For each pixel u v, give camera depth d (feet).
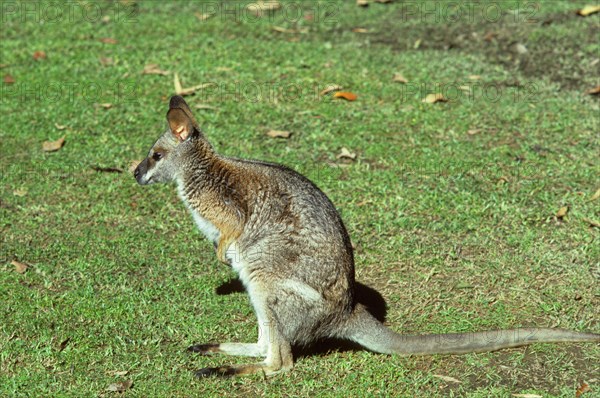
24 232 32.99
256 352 26.05
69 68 46.14
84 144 39.37
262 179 26.32
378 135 39.81
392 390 24.50
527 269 30.48
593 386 24.38
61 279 30.17
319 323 24.99
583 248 31.45
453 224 33.04
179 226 33.53
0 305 28.48
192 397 24.30
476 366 25.48
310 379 25.04
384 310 28.50
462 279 30.07
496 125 40.50
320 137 39.65
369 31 50.49
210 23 51.57
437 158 37.70
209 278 30.32
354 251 31.78
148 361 25.79
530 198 34.81
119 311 28.19
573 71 45.37
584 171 36.55
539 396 23.94
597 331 27.12
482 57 47.24
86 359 25.89
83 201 35.22
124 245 32.22
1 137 39.81
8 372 25.29
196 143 27.48
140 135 40.09
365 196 35.09
